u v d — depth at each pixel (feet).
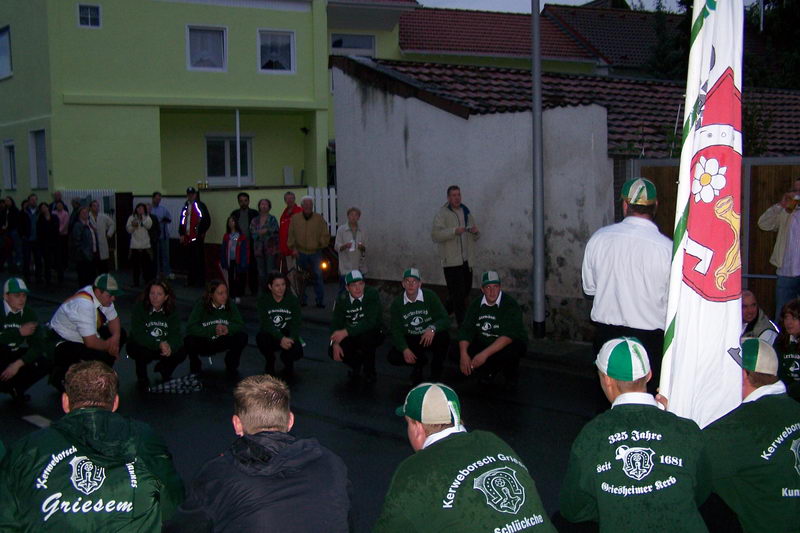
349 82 47.06
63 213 63.77
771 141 46.03
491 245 39.06
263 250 50.42
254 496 10.54
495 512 9.70
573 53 91.04
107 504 11.09
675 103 48.60
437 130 41.32
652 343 16.58
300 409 27.20
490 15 97.40
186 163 77.82
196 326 31.91
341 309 31.17
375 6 80.64
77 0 69.41
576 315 34.81
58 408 27.73
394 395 29.01
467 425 24.89
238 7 74.54
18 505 11.07
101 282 28.48
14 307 27.61
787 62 76.38
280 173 81.51
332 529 10.68
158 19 71.87
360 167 46.88
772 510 12.05
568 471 11.50
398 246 44.60
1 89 81.41
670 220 33.78
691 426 11.28
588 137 34.14
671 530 10.61
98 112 70.69
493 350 28.48
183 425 25.58
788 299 31.17
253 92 75.77
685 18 83.66
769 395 12.90
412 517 9.87
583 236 34.71
